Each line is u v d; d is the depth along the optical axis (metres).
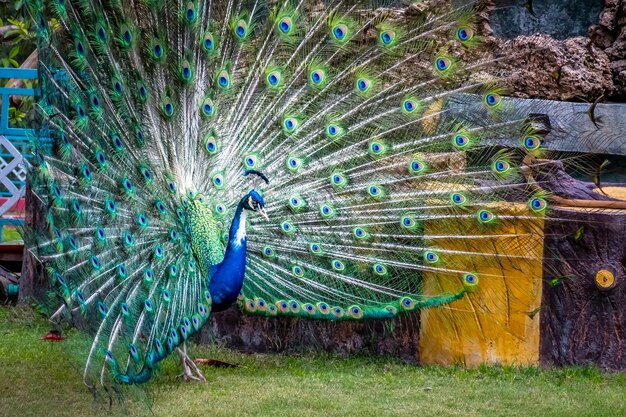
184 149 6.50
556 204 6.98
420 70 6.93
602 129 8.16
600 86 8.59
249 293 6.87
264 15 6.84
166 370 6.75
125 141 6.13
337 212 6.91
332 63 6.91
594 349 6.85
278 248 6.85
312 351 7.50
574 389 6.40
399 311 6.91
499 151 6.88
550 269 6.88
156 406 5.80
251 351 7.59
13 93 9.81
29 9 5.61
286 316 6.96
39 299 8.12
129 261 5.86
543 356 6.94
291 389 6.34
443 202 6.89
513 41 8.70
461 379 6.70
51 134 5.60
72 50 5.75
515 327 6.92
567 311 6.88
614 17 8.88
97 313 5.39
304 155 6.91
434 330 7.10
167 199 6.28
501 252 6.86
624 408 5.95
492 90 6.87
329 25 6.82
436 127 6.94
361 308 6.90
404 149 6.95
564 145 8.09
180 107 6.43
